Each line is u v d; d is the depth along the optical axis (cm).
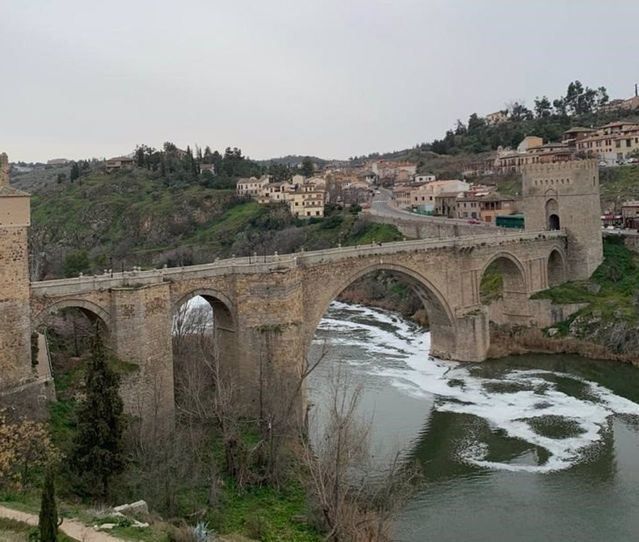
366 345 10300
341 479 4403
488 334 9531
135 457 4716
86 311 5544
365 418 7062
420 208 18638
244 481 5012
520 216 13888
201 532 3516
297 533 4366
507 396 7775
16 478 3775
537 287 10400
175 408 6056
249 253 16362
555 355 9375
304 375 5878
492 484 5553
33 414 4634
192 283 6234
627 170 15750
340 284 7838
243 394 6488
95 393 4244
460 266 9300
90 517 3466
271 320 6606
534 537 4706
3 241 4747
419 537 4716
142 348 5538
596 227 10744
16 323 4834
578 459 6019
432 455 6138
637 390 7812
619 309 9525
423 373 8781
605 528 4816
